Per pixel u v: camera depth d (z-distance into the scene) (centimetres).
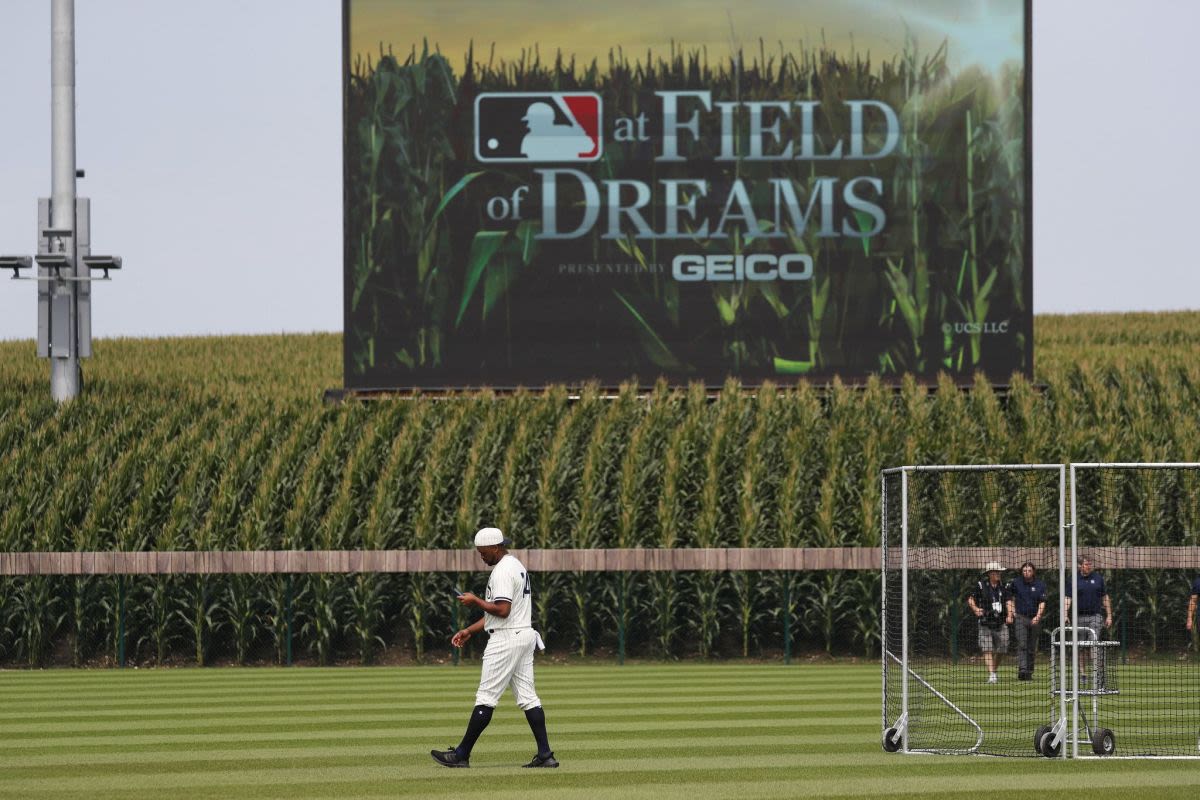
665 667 6500
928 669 5947
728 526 7419
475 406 8150
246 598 6994
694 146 8281
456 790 2675
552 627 7131
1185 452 7331
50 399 8694
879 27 8250
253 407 8744
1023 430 7731
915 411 7819
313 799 2580
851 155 8250
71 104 8112
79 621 6975
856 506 7325
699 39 8275
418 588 7031
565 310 8275
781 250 8275
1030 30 8206
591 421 8094
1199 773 2895
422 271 8275
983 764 3034
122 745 3447
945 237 8231
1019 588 4944
